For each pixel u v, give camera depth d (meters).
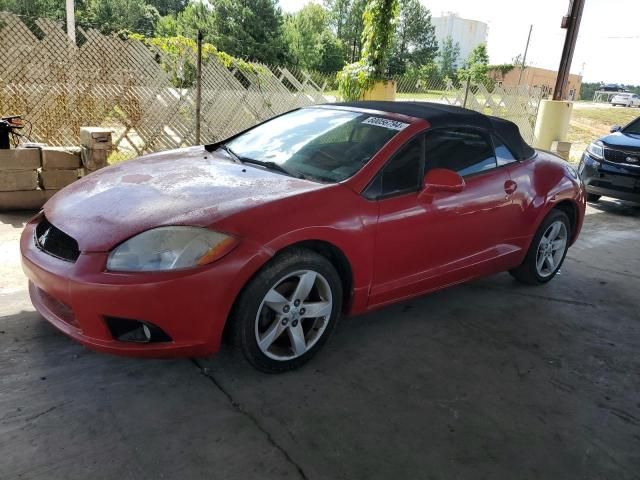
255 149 3.66
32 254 2.69
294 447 2.34
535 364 3.26
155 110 8.12
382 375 2.98
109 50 7.37
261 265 2.57
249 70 9.68
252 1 40.78
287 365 2.88
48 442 2.24
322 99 10.91
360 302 3.13
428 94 13.41
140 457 2.20
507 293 4.38
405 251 3.25
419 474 2.24
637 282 4.88
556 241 4.57
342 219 2.87
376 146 3.28
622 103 48.75
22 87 6.75
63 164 5.46
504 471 2.30
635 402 2.93
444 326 3.67
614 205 8.50
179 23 43.19
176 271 2.40
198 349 2.55
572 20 12.29
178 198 2.75
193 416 2.49
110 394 2.60
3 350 2.89
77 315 2.47
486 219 3.74
